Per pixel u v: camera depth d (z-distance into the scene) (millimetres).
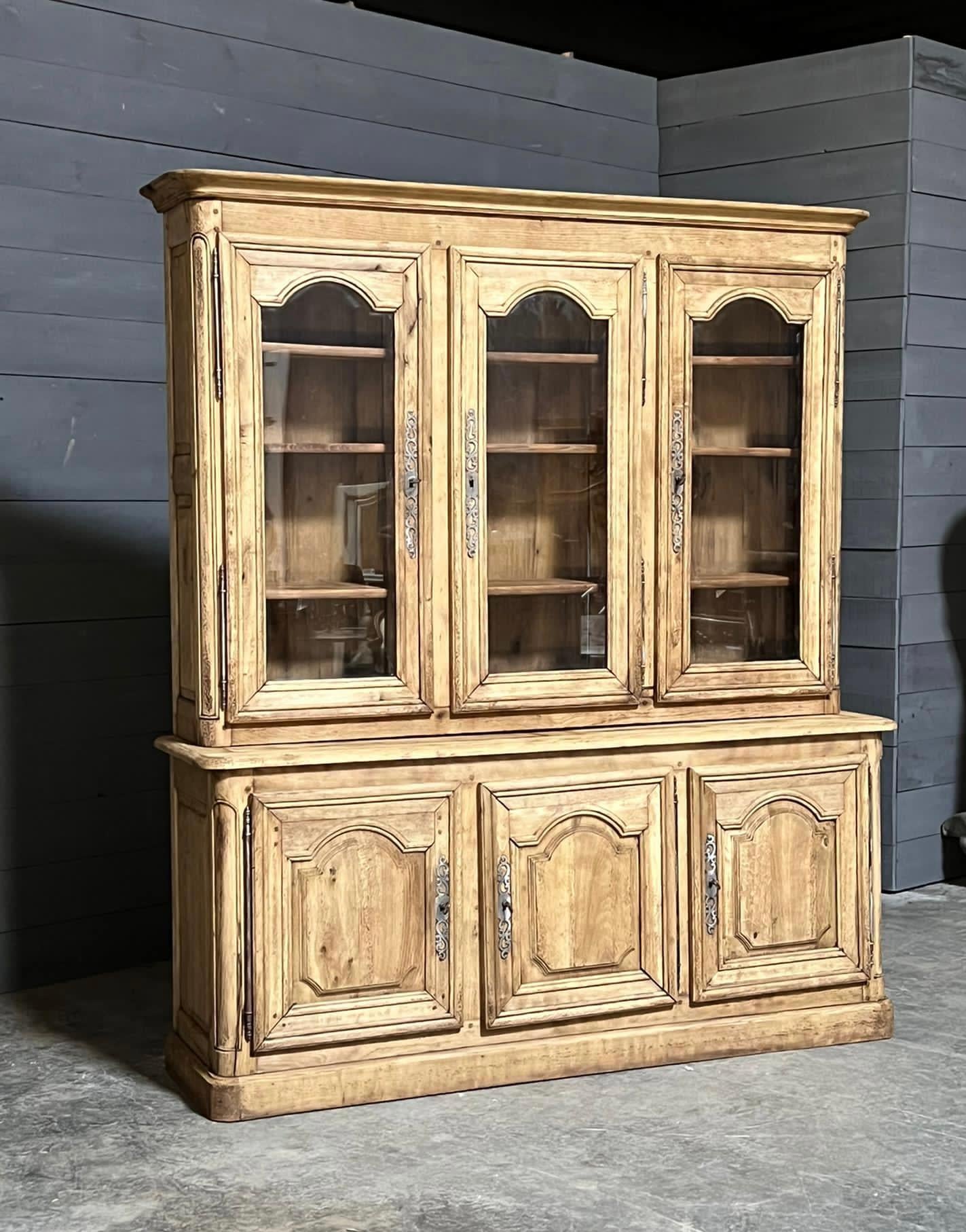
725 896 3467
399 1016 3242
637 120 5199
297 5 4391
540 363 3361
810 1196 2754
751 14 6406
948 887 5047
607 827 3381
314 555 3238
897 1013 3779
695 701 3514
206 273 3100
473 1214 2689
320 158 4461
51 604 4047
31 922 4059
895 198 4785
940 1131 3043
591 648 3447
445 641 3336
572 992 3363
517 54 4887
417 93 4660
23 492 3979
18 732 4012
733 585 3543
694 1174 2850
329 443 3229
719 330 3480
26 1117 3152
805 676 3604
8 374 3934
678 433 3443
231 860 3117
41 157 3953
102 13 4027
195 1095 3201
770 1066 3420
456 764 3279
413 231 3248
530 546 3393
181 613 3293
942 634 5031
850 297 4902
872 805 3600
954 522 5027
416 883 3256
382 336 3246
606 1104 3197
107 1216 2697
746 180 5094
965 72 4895
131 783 4230
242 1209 2721
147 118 4125
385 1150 2971
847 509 4961
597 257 3367
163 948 4328
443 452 3305
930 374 4887
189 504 3201
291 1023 3172
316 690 3230
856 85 4844
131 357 4145
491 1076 3297
